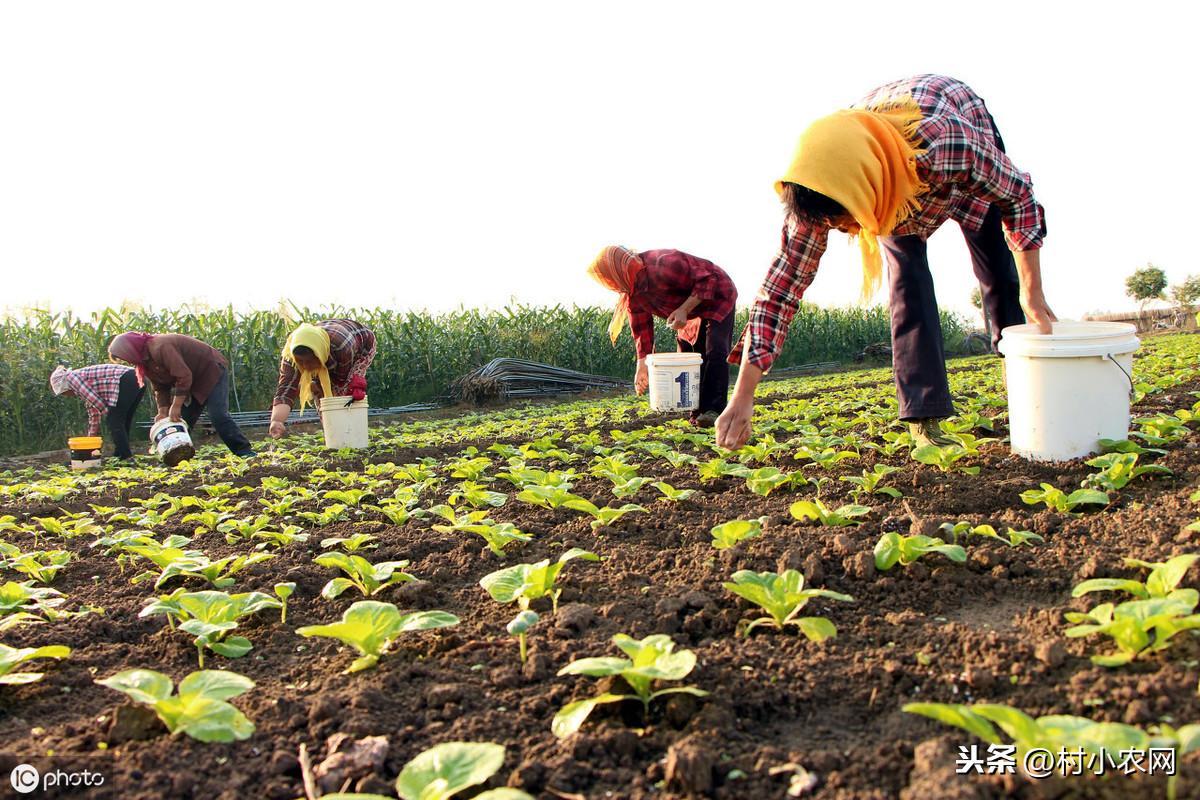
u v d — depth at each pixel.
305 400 7.95
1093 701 1.61
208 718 1.72
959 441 4.29
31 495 6.17
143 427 13.04
